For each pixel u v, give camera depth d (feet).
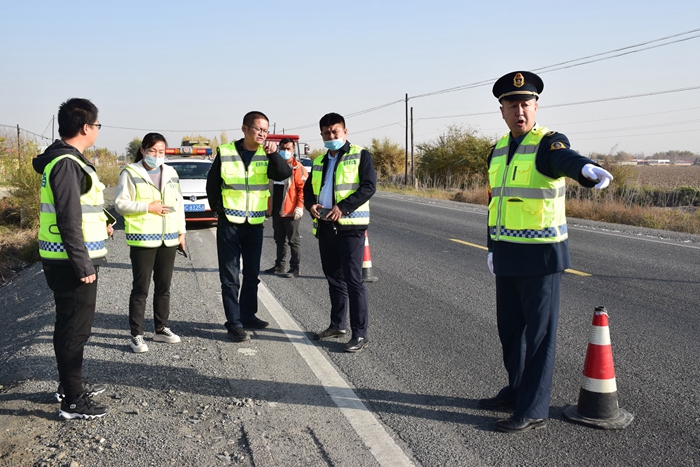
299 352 16.88
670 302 22.40
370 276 26.23
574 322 19.83
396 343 17.74
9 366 15.70
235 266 17.89
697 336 18.31
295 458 10.91
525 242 11.74
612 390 12.39
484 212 58.18
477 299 22.99
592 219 58.34
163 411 12.89
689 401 13.55
